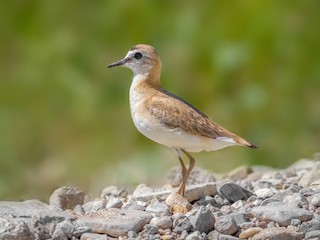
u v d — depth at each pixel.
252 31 18.92
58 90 19.88
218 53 18.83
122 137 18.84
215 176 13.52
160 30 19.69
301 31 18.84
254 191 11.42
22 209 10.20
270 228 9.67
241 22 19.05
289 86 18.58
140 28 19.84
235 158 17.05
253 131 18.08
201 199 10.91
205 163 16.83
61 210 10.45
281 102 18.50
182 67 19.05
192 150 11.10
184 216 10.02
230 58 18.70
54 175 18.20
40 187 17.92
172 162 16.69
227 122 18.41
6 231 9.41
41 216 9.99
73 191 11.19
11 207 10.26
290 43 18.80
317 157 14.10
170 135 10.95
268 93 18.53
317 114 18.38
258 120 18.22
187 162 16.64
